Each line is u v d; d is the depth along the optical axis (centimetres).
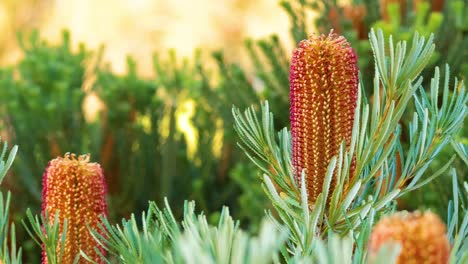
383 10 304
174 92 374
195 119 369
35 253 340
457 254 114
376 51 121
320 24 304
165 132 365
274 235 88
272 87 311
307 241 118
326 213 125
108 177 356
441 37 277
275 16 944
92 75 381
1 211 123
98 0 929
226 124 325
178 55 927
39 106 348
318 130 121
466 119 230
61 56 387
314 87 121
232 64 318
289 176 126
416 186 125
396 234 94
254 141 127
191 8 945
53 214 126
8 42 891
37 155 351
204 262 91
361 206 121
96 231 123
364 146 127
